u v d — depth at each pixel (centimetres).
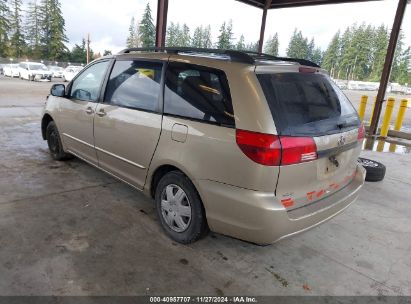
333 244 298
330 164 250
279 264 260
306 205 239
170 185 275
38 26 4978
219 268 248
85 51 5466
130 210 330
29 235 270
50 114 446
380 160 629
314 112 239
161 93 277
